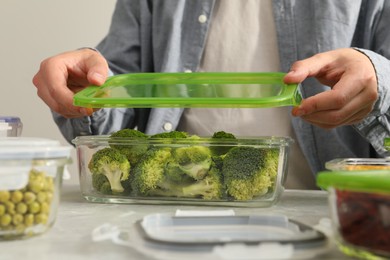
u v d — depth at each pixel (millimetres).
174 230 497
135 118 1417
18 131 976
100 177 792
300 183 1312
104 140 787
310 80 1280
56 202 555
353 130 1317
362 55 913
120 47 1430
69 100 885
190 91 824
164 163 765
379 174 465
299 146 1301
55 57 954
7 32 2139
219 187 762
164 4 1372
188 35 1375
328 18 1281
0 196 507
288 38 1313
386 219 414
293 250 420
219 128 1321
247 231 496
